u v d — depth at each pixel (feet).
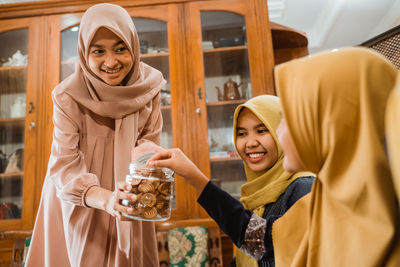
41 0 7.76
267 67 7.23
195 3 7.57
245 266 2.89
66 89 3.21
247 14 7.49
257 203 3.03
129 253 3.01
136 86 3.34
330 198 1.70
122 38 3.14
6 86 7.50
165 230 6.33
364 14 11.83
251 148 3.15
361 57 1.57
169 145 7.05
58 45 7.54
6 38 7.70
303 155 1.71
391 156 1.28
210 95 7.29
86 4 7.67
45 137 7.15
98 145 3.28
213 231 6.34
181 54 7.36
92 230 3.10
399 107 1.29
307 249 1.84
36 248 3.36
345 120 1.56
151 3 7.56
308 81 1.64
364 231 1.50
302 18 12.32
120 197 2.37
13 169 7.15
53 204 3.28
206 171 6.91
